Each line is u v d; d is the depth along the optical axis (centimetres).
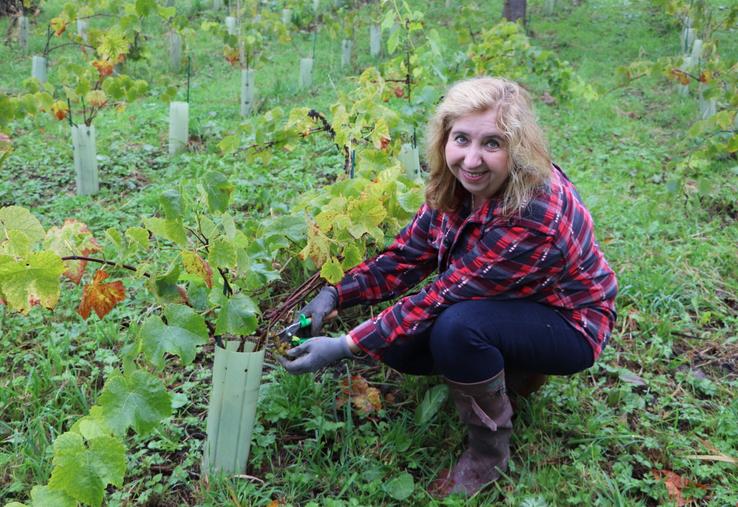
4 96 458
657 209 473
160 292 205
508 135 208
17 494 234
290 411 265
